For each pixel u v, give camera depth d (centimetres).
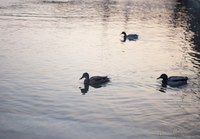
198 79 2453
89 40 3731
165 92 2162
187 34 4441
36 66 2638
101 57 3020
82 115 1778
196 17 6156
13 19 4941
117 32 4391
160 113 1828
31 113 1788
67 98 2016
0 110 1808
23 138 1522
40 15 5409
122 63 2848
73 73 2516
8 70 2506
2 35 3803
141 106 1923
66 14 5662
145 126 1666
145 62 2909
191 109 1892
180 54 3262
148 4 7850
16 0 7206
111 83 2322
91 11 6194
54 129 1609
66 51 3172
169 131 1614
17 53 3014
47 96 2031
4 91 2084
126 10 6638
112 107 1898
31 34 3919
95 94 2097
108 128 1631
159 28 4853
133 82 2348
